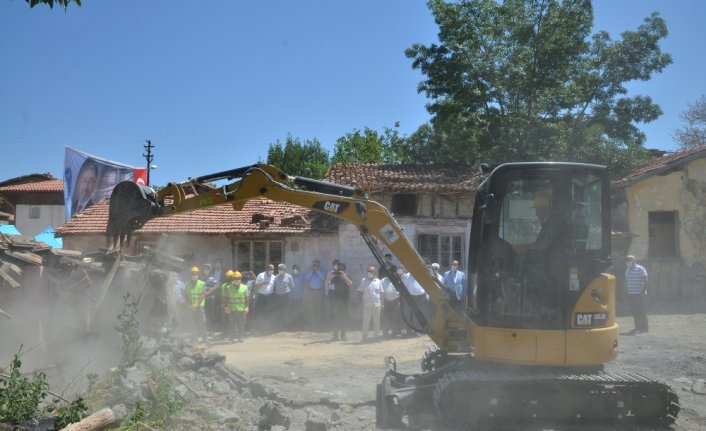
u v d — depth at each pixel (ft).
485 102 71.51
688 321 53.36
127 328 25.58
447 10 70.74
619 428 23.85
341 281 51.34
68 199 87.35
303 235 60.44
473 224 26.73
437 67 71.10
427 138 82.17
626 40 72.08
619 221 66.13
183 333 47.60
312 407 27.68
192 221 62.80
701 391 29.94
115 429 19.94
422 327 27.71
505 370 24.11
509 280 24.23
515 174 24.47
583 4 69.00
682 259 64.18
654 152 84.79
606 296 24.13
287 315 55.88
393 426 24.14
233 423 23.16
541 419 24.18
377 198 62.13
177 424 22.26
